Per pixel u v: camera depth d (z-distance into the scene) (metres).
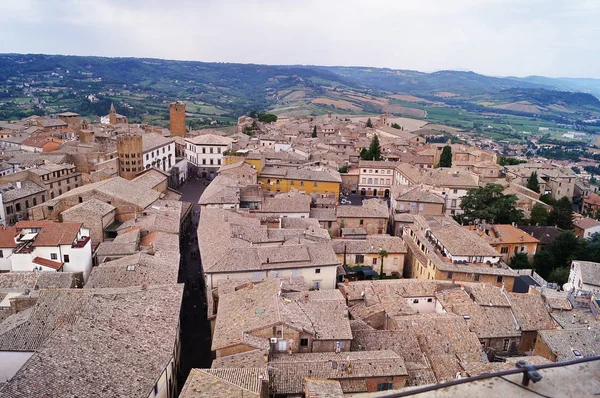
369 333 62.09
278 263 80.69
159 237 89.38
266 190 147.25
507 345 68.06
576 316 70.12
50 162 147.25
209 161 195.88
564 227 129.00
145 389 44.03
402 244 99.88
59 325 49.50
